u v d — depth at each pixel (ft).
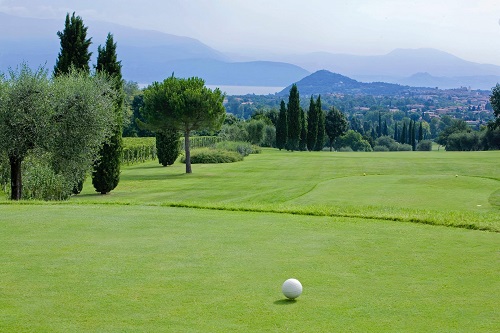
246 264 27.37
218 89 138.82
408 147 399.65
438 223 39.73
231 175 129.70
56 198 72.43
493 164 147.54
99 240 33.19
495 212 54.03
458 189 76.07
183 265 27.04
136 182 114.42
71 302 21.02
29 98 69.31
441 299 21.61
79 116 72.74
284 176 126.31
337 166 151.02
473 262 28.04
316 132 278.46
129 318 19.20
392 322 18.84
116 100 95.04
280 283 23.85
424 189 76.02
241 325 18.49
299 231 36.73
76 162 74.38
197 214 44.06
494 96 251.39
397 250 30.86
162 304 20.79
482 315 19.62
